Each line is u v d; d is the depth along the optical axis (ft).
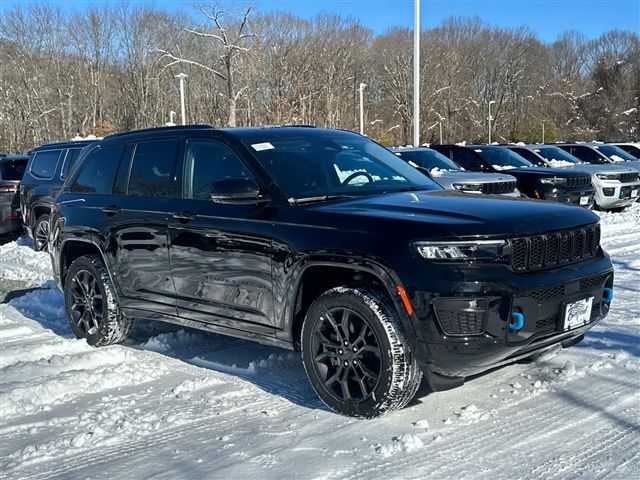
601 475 11.36
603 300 14.85
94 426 14.30
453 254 12.78
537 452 12.27
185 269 17.12
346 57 145.38
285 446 12.96
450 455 12.27
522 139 168.25
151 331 21.74
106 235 19.39
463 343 12.60
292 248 14.60
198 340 20.40
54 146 40.50
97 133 136.98
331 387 14.40
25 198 40.65
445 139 178.29
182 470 12.23
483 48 214.28
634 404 14.19
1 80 143.54
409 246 13.07
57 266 21.72
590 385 15.34
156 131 19.31
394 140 168.14
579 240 14.32
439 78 176.76
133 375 17.31
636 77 190.70
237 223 15.79
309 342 14.53
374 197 15.61
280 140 17.42
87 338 20.31
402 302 13.00
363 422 13.84
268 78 112.57
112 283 19.60
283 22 135.64
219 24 76.18
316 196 15.71
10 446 13.60
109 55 156.97
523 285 12.89
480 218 13.32
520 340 12.94
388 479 11.50
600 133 184.85
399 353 13.28
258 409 14.89
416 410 14.34
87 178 21.16
